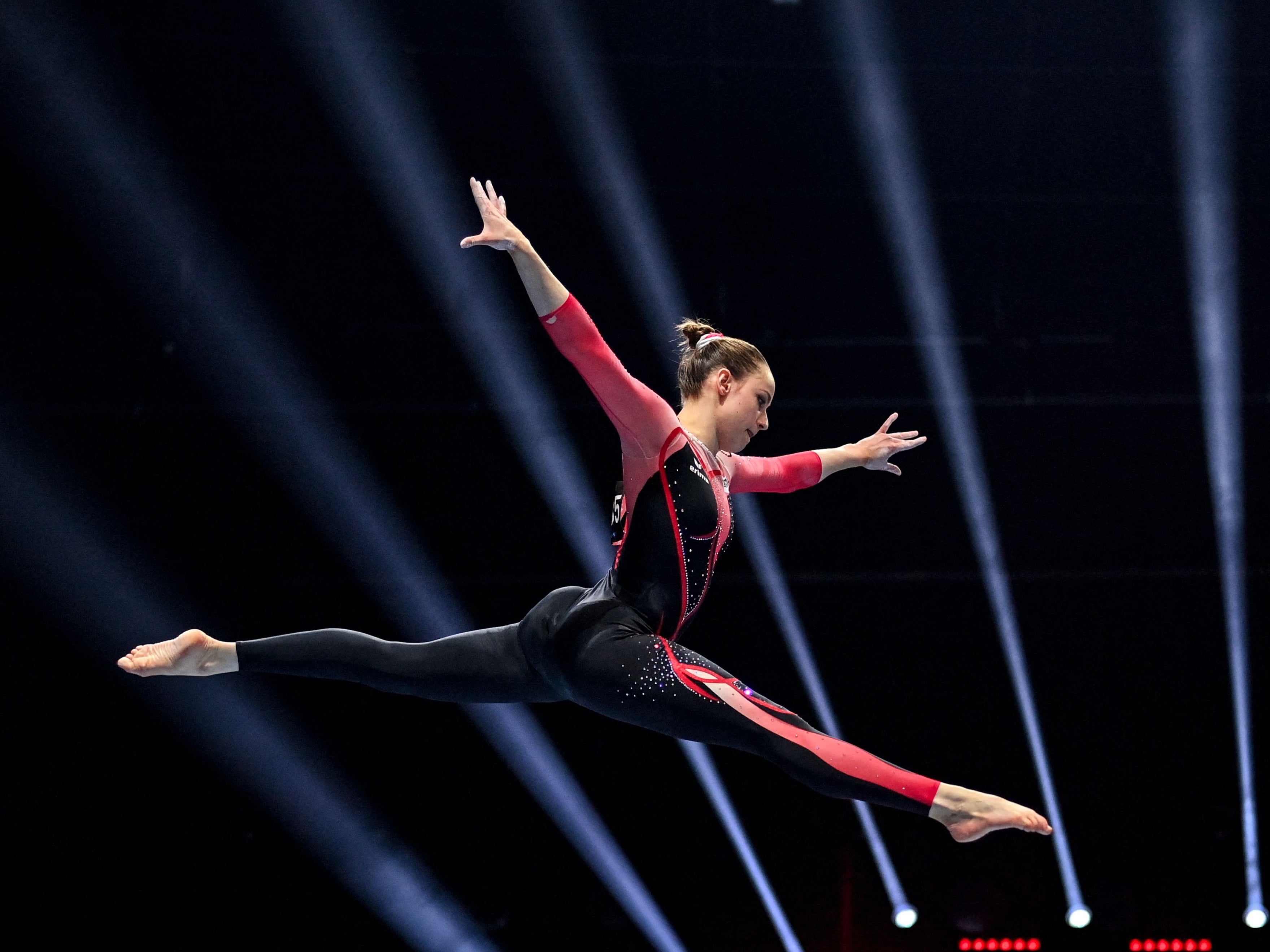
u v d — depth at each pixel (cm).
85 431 691
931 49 700
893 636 725
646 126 709
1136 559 729
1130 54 699
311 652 270
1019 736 716
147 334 697
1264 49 692
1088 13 691
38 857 671
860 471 735
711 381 281
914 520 731
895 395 733
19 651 680
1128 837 705
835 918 692
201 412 699
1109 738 717
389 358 715
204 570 692
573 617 261
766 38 697
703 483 264
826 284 734
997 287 739
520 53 688
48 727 681
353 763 706
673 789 716
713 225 725
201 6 663
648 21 691
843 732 710
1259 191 720
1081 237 734
